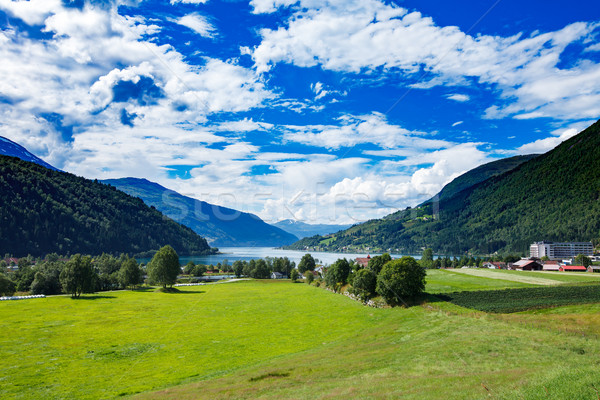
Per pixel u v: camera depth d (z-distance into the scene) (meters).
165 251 151.50
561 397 20.33
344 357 45.22
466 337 45.25
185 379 45.16
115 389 42.84
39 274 136.75
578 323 46.50
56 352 59.41
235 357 54.66
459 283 105.25
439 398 23.83
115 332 73.25
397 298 85.81
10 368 51.44
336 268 133.62
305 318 84.50
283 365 45.44
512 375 27.34
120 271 158.88
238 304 109.94
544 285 92.75
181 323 81.75
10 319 87.06
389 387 28.97
